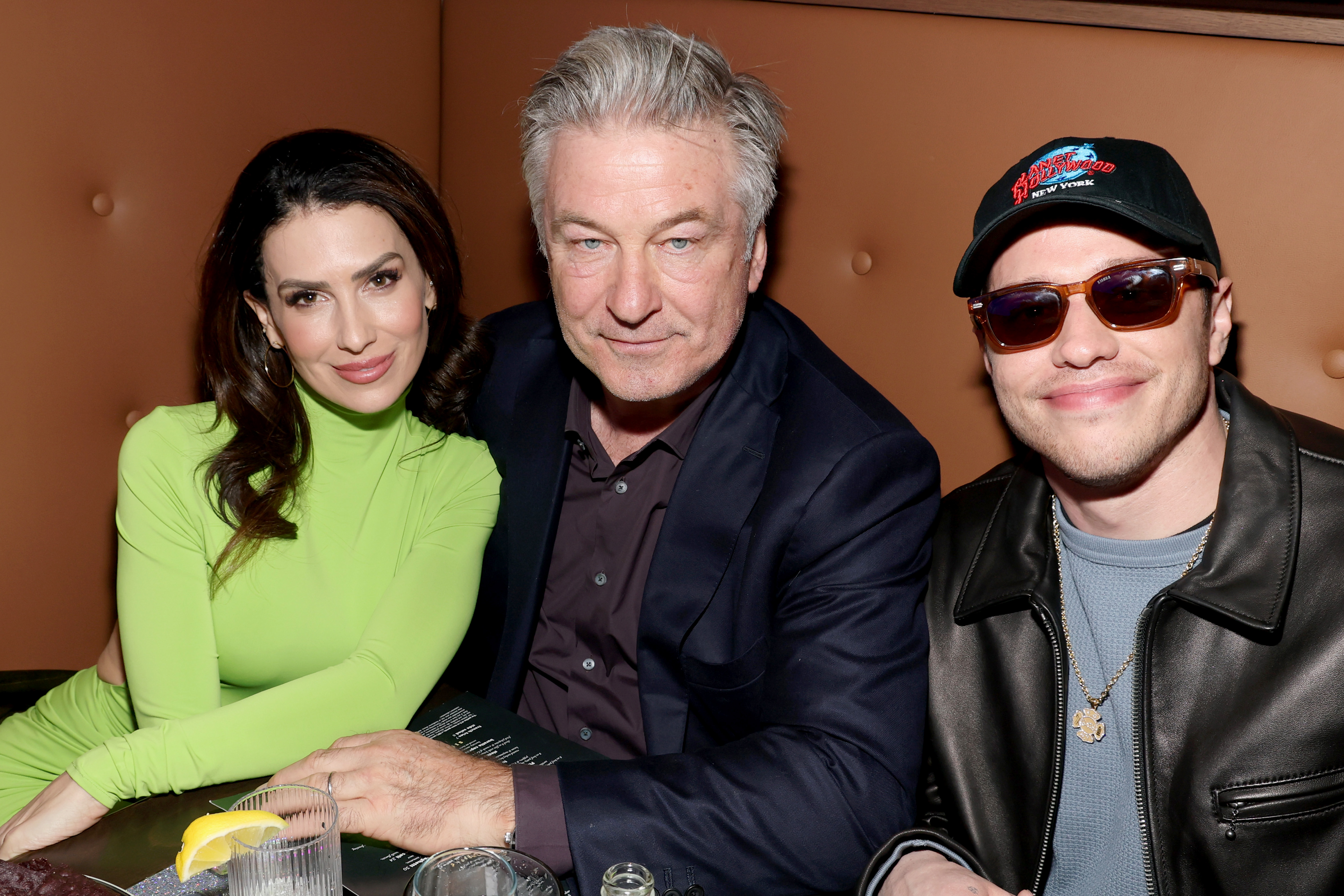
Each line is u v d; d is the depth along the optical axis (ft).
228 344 4.74
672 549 4.57
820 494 4.24
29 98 5.57
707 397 4.77
